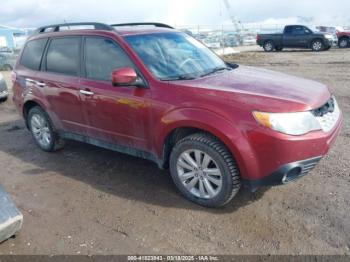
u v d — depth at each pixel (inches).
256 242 118.9
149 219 136.0
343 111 260.7
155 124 145.3
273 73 166.7
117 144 169.2
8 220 122.3
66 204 151.1
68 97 181.0
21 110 220.4
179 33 187.2
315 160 127.2
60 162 196.7
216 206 139.2
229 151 129.6
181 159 143.3
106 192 159.0
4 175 184.5
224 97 129.0
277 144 118.8
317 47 892.6
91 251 119.6
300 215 131.4
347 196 141.7
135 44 159.6
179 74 154.5
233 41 1318.9
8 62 674.2
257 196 145.9
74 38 181.2
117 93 156.1
